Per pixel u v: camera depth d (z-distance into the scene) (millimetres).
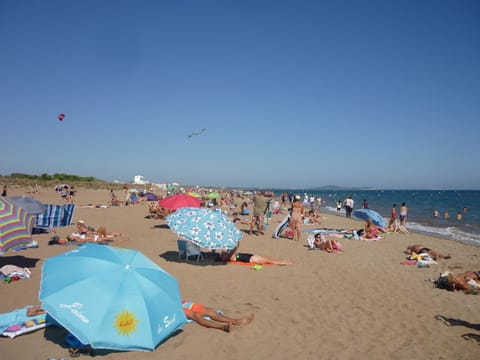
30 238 6891
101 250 4910
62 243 11211
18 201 10578
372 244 14109
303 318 5918
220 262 9680
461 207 44312
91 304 4125
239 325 5445
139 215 21781
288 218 14656
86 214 21562
